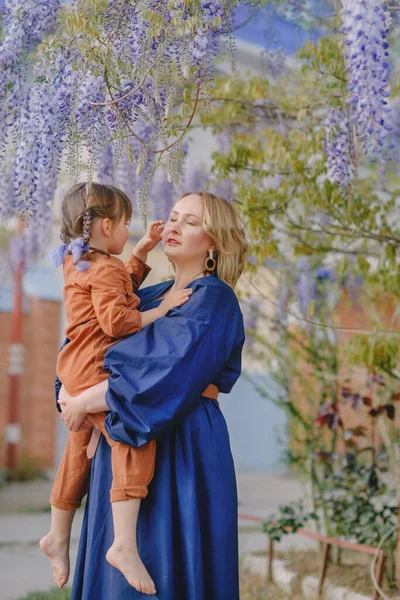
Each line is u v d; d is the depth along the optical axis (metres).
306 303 4.92
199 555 2.05
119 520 2.05
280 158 3.66
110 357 2.11
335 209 3.68
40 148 2.47
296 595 4.31
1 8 2.69
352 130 3.25
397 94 3.46
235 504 2.19
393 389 4.57
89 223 2.29
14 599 4.38
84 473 2.39
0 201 3.67
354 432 4.51
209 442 2.18
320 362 4.93
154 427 2.03
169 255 2.36
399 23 2.73
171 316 2.17
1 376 9.34
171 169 2.44
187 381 2.07
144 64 2.40
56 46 2.48
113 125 2.45
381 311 4.94
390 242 3.92
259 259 3.75
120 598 2.06
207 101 2.43
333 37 3.33
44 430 9.54
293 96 3.96
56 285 9.60
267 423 10.10
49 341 9.56
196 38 2.33
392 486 4.92
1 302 9.33
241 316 2.28
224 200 2.38
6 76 2.52
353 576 4.31
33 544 6.06
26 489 8.76
